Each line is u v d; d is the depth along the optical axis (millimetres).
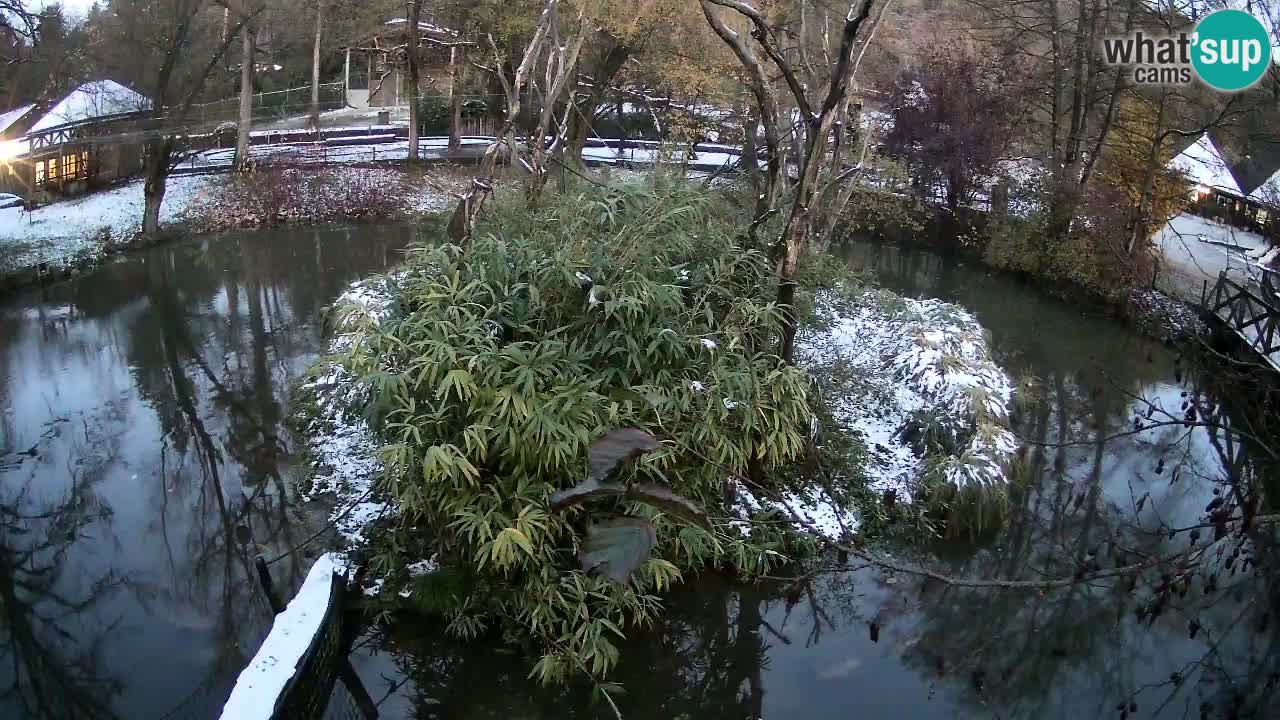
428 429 6676
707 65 18734
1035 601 7980
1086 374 13086
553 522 6555
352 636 7242
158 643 7656
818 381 9914
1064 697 6879
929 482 8969
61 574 8555
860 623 7730
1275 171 17250
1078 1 19188
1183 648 7363
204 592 8250
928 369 10070
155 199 19406
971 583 4945
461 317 7020
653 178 9922
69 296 16250
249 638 7703
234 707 5910
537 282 7176
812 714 6734
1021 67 22703
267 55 29391
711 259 8281
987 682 7059
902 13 24641
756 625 7629
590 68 22219
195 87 19969
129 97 21375
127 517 9484
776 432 7828
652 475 6961
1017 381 12516
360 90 31375
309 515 9047
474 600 7152
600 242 7414
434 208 21703
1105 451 10719
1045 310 16359
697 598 7762
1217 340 11891
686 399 7004
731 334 7695
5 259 16828
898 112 20609
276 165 23188
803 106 8047
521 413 6426
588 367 6941
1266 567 7301
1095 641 7516
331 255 19062
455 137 26453
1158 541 8266
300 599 7008
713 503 8078
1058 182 17578
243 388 12445
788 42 14516
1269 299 11312
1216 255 17047
